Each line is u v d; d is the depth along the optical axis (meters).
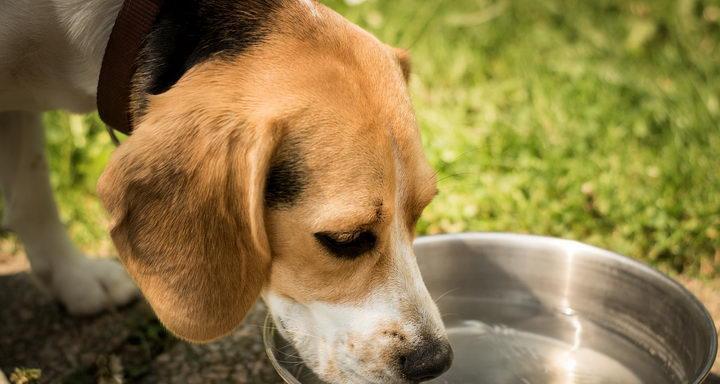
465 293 1.20
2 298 1.25
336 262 1.03
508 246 1.19
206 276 1.02
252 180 1.00
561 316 1.18
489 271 1.20
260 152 1.00
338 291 1.04
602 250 1.16
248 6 1.05
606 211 1.32
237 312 1.03
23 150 1.18
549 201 1.33
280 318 1.07
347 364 1.05
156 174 1.01
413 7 1.70
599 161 1.37
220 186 1.01
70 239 1.24
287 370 1.08
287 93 1.02
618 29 1.71
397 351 1.04
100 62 1.08
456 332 1.17
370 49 1.05
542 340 1.16
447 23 1.69
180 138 1.01
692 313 1.09
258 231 1.00
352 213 1.01
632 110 1.45
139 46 1.06
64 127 1.39
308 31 1.04
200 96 1.02
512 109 1.46
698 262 1.28
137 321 1.22
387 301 1.04
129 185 1.01
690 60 1.59
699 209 1.31
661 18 1.73
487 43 1.65
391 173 1.03
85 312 1.22
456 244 1.19
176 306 1.02
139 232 1.02
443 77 1.55
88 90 1.10
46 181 1.20
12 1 1.07
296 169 1.02
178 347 1.20
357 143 1.02
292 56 1.03
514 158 1.38
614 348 1.14
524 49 1.64
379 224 1.03
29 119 1.18
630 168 1.36
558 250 1.18
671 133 1.41
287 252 1.04
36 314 1.23
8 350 1.19
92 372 1.17
